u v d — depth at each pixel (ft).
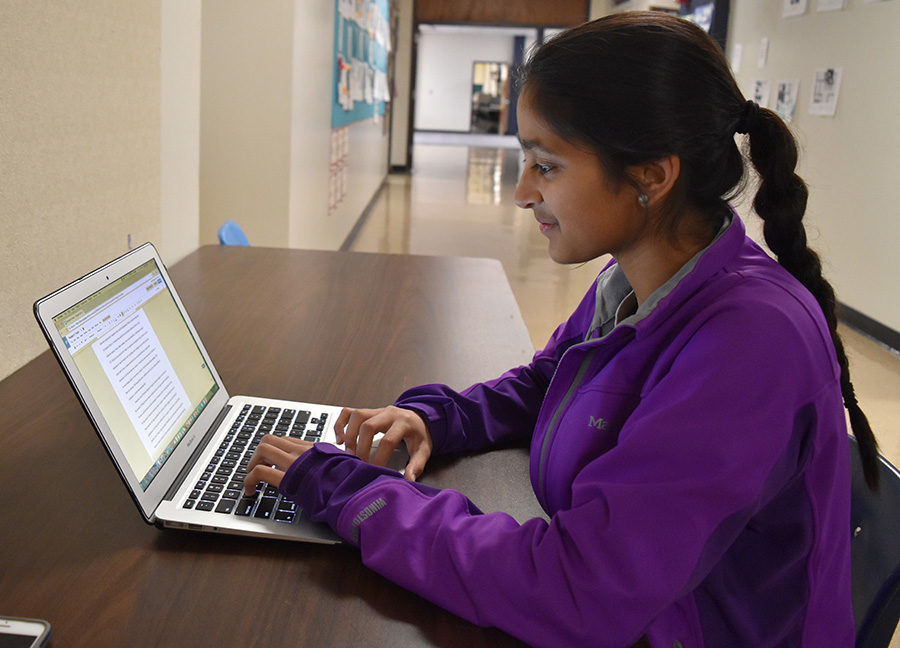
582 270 18.31
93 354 2.80
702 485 2.22
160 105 6.12
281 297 5.92
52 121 4.39
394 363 4.64
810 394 2.30
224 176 12.21
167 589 2.49
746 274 2.53
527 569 2.34
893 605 2.91
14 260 4.10
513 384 3.89
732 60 21.71
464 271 7.14
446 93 74.33
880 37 14.37
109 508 2.94
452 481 3.34
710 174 2.51
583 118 2.35
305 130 13.17
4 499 2.95
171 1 6.51
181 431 3.24
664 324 2.59
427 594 2.47
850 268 15.19
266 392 4.10
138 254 3.46
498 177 38.27
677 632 2.50
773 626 2.57
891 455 9.33
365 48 21.26
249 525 2.79
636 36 2.36
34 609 2.36
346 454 2.99
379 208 26.23
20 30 3.99
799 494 2.45
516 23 36.32
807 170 17.01
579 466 2.76
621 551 2.23
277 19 11.73
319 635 2.34
